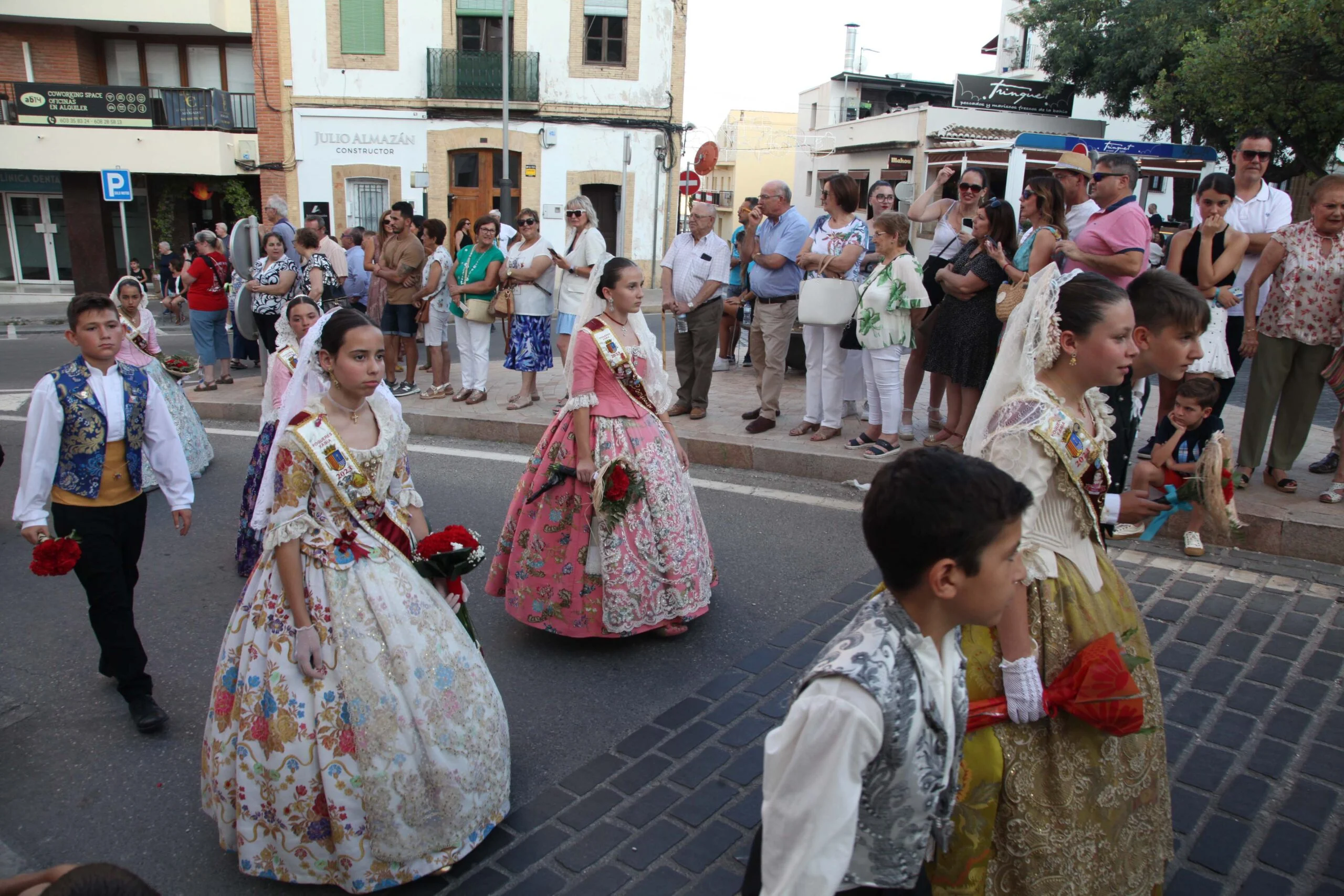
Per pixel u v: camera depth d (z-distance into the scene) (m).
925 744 1.70
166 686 4.23
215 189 25.98
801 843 1.60
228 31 25.88
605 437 4.32
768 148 49.41
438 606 3.08
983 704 2.20
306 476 2.88
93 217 25.55
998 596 1.70
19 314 20.98
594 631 4.34
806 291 7.06
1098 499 2.44
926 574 1.68
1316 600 4.66
